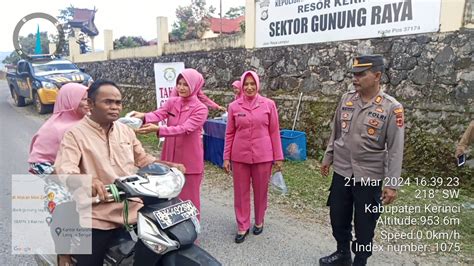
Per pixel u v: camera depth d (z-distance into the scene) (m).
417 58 6.15
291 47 8.27
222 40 10.21
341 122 3.17
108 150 2.35
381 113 2.92
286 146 7.20
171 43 12.19
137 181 2.04
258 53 9.05
